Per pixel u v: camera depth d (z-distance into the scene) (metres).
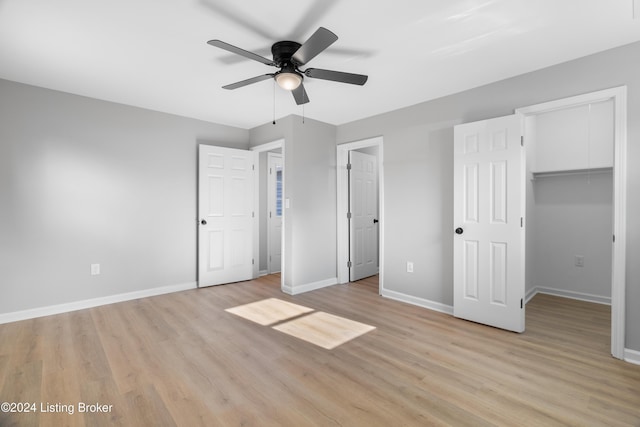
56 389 1.91
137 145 3.77
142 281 3.82
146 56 2.50
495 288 2.88
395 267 3.81
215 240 4.38
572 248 3.79
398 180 3.77
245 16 1.97
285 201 4.15
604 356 2.33
